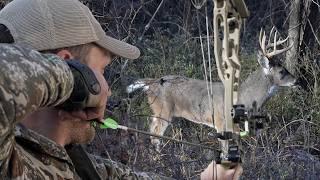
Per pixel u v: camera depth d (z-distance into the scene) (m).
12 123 1.32
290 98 10.53
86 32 1.96
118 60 7.63
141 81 9.41
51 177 1.74
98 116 1.62
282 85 10.55
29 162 1.67
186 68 11.06
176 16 12.97
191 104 10.09
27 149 1.72
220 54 2.31
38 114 1.87
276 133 7.67
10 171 1.49
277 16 14.23
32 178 1.65
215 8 2.27
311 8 11.21
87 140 1.97
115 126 2.20
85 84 1.52
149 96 10.07
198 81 10.30
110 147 5.16
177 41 11.63
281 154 6.90
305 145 7.64
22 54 1.34
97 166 2.22
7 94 1.29
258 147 6.50
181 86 10.20
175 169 5.63
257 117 2.31
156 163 5.54
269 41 10.84
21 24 1.86
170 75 10.73
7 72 1.29
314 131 8.61
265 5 14.12
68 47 1.94
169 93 10.26
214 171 2.35
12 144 1.43
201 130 9.32
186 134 8.91
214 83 8.91
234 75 2.34
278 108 10.22
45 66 1.36
